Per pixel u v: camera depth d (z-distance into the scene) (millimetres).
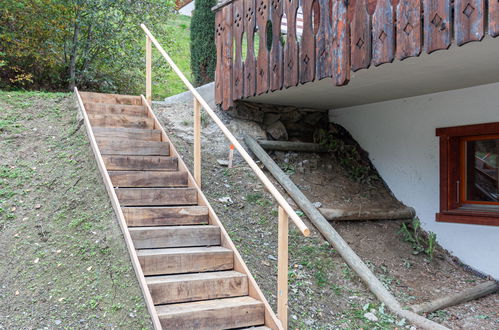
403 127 6180
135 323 2934
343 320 3746
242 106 6273
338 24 4160
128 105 5566
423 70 4527
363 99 6258
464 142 5629
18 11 7316
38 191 4160
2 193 4051
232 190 5242
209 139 5938
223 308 3105
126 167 4527
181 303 3201
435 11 3430
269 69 5168
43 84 8305
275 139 6496
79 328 2910
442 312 4215
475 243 5262
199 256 3559
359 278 4391
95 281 3275
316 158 6445
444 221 5582
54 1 7332
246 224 4746
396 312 3947
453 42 3445
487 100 5211
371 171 6566
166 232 3713
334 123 7258
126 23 8516
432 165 5809
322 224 4922
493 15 3105
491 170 5336
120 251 3500
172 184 4523
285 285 3199
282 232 3191
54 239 3654
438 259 5348
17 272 3338
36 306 3066
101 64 8617
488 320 4117
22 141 4863
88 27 8070
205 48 7641
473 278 5070
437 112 5750
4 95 5848
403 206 6062
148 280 3203
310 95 5867
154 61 8953
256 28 5504
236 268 3658
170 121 5988
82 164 4512
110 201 3990
